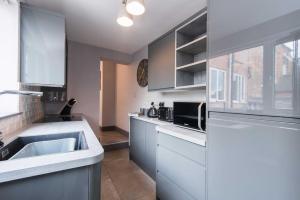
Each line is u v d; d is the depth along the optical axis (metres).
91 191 0.81
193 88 2.11
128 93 4.51
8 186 0.64
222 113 1.16
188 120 1.81
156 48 2.68
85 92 3.60
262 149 0.93
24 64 1.56
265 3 0.91
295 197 0.80
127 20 1.71
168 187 1.73
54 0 1.93
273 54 0.88
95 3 1.99
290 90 0.81
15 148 1.19
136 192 2.07
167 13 2.19
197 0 1.90
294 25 0.80
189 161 1.46
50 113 3.16
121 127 5.02
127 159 3.15
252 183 0.97
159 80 2.58
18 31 1.54
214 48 1.22
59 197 0.74
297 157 0.80
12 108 1.56
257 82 0.95
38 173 0.68
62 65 1.72
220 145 1.17
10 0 1.57
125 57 4.12
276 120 0.87
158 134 1.92
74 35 3.04
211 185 1.23
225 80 1.13
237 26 1.06
